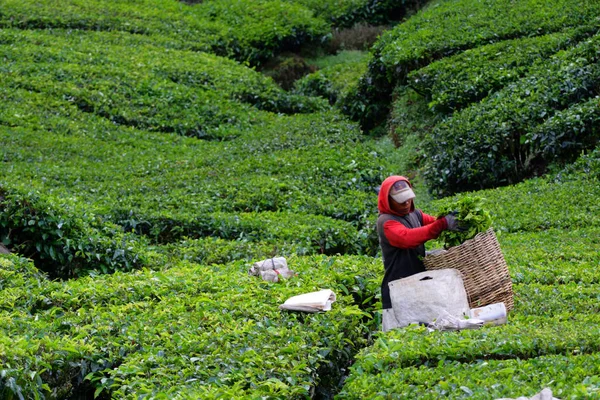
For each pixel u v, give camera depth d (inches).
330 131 901.8
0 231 558.3
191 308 395.9
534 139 696.4
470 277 341.1
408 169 816.3
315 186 729.0
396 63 933.2
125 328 365.4
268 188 705.0
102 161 816.9
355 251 612.4
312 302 380.2
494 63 846.5
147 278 439.8
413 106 901.8
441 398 271.0
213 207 669.3
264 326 365.7
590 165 653.9
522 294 388.2
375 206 689.6
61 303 411.2
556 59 800.9
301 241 591.5
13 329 356.8
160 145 895.7
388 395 280.7
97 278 458.6
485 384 274.7
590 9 911.0
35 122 896.9
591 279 415.8
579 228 547.2
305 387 312.7
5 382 308.0
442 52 923.4
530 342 306.3
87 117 945.5
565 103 729.0
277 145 853.8
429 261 345.1
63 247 556.4
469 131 738.2
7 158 772.6
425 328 329.1
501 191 663.1
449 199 677.3
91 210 606.5
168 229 629.0
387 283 349.4
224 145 908.6
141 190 714.8
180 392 296.0
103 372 341.4
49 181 710.5
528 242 520.1
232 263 498.9
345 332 371.9
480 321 328.8
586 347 302.2
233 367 321.4
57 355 334.3
